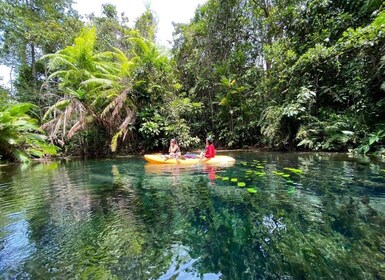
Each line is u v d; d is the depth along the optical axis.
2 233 2.49
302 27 10.48
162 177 5.22
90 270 1.78
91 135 11.33
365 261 1.73
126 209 3.15
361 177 4.25
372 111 8.01
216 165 6.53
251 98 12.54
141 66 11.56
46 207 3.34
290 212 2.76
